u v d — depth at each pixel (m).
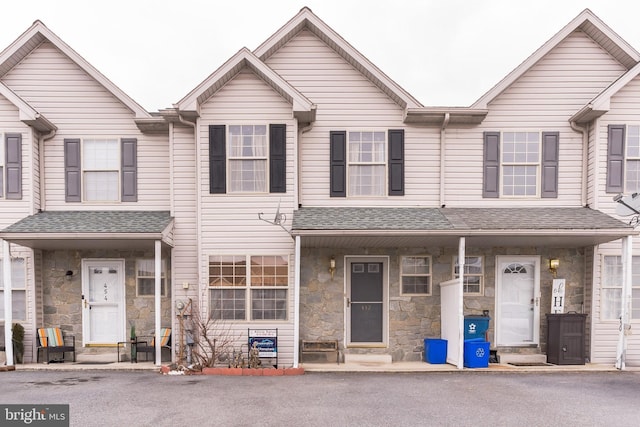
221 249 8.88
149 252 9.40
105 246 8.99
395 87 9.02
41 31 9.07
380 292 9.25
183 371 7.79
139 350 8.83
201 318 8.74
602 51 9.30
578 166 9.27
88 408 5.56
